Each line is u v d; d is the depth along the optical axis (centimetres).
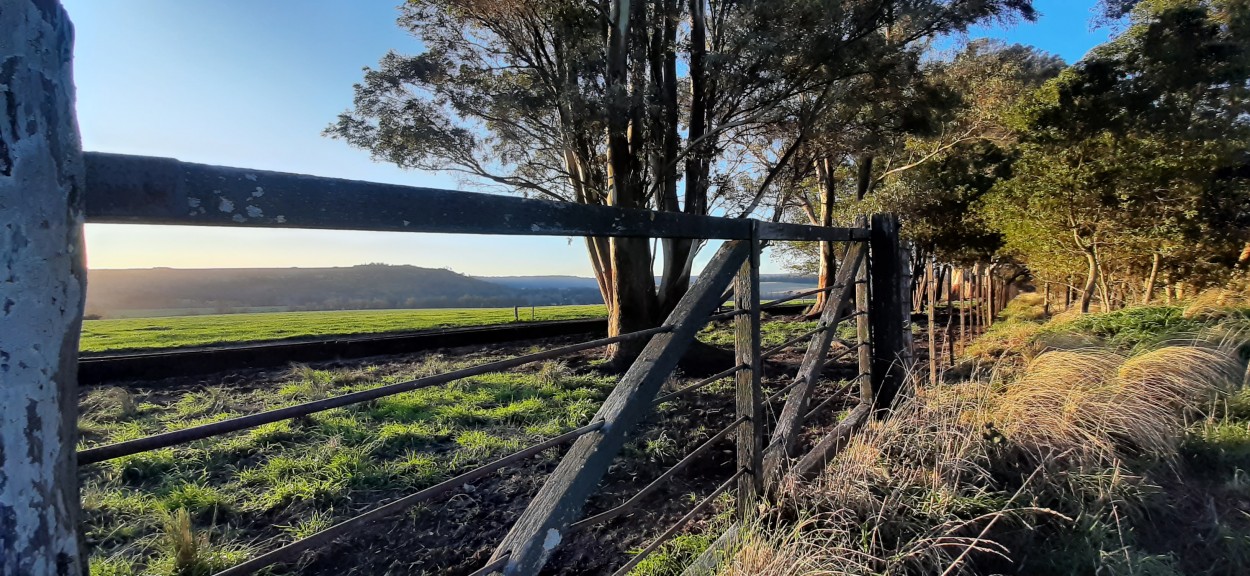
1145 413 324
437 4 733
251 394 595
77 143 68
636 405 168
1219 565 234
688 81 955
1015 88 1296
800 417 291
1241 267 763
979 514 245
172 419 493
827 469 265
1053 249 942
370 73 752
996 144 1452
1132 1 769
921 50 809
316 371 706
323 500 324
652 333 176
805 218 1873
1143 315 635
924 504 243
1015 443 290
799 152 1014
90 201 71
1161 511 261
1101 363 408
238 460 385
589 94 663
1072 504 253
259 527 299
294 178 92
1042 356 449
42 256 63
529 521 146
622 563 255
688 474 361
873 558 206
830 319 328
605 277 849
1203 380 386
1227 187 755
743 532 216
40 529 65
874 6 666
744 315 227
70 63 68
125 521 295
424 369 721
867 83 792
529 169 953
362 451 388
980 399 333
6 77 61
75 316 68
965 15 682
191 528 282
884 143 909
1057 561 227
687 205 845
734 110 778
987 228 1194
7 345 61
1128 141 781
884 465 268
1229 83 717
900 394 338
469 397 554
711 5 812
